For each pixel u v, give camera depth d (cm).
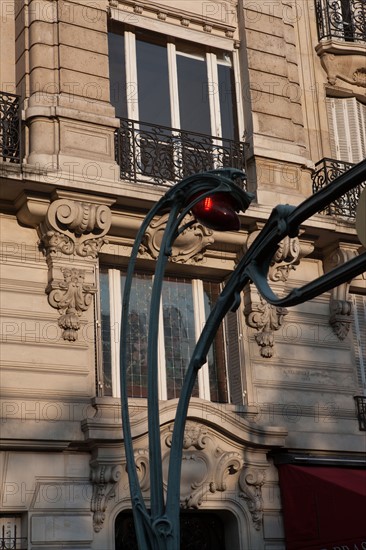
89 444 1298
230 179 733
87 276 1371
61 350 1337
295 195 1587
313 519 1380
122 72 1543
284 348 1545
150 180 1479
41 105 1391
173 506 679
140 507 689
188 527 1413
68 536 1264
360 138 1811
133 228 1421
